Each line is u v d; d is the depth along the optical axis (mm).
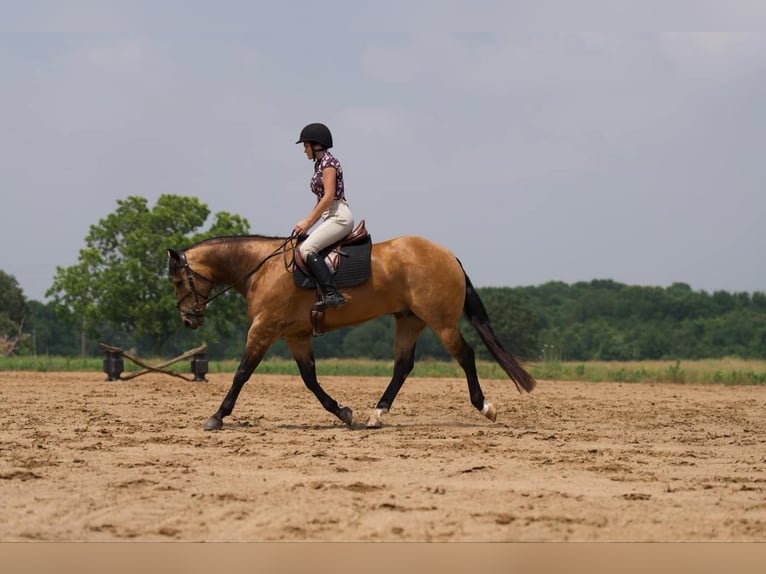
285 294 10984
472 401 11641
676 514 6086
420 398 17922
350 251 10898
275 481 7203
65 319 65250
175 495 6586
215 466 7988
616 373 27641
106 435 10281
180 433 10633
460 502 6398
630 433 11148
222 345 98875
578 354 97688
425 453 8883
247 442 9766
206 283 11344
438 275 11039
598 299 109500
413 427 11555
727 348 94875
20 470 7598
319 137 10828
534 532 5562
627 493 6793
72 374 28016
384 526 5676
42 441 9664
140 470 7719
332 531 5551
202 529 5590
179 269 11336
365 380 25719
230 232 67000
